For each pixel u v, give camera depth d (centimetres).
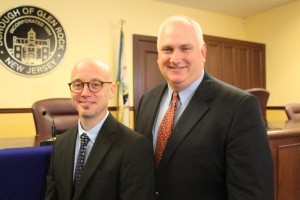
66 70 383
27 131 362
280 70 492
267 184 92
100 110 111
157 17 446
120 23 415
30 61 361
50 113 215
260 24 519
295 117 293
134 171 103
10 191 105
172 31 108
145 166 105
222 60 486
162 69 114
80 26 390
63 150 114
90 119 111
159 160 112
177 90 116
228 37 524
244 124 95
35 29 362
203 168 101
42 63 368
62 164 111
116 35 414
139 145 107
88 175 104
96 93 109
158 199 108
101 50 404
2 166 103
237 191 93
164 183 107
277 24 489
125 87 389
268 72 516
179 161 104
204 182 101
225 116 99
